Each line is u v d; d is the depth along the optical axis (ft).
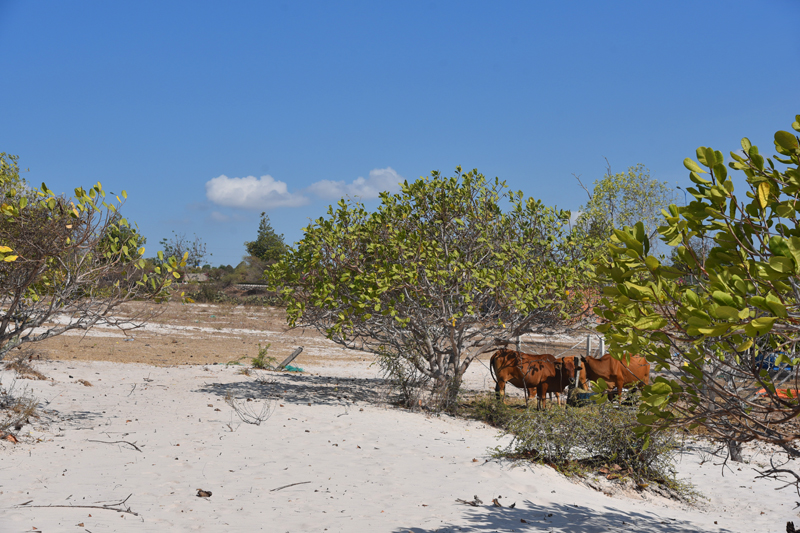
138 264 32.60
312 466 27.40
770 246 10.30
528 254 47.47
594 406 32.32
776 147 12.35
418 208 48.29
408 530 18.86
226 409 40.65
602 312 12.88
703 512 28.02
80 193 30.25
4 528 15.88
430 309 46.34
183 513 19.26
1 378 43.39
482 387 68.13
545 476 29.32
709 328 9.87
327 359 90.38
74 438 29.96
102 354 70.74
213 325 120.67
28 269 30.37
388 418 41.75
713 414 13.41
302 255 48.57
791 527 24.32
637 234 11.96
